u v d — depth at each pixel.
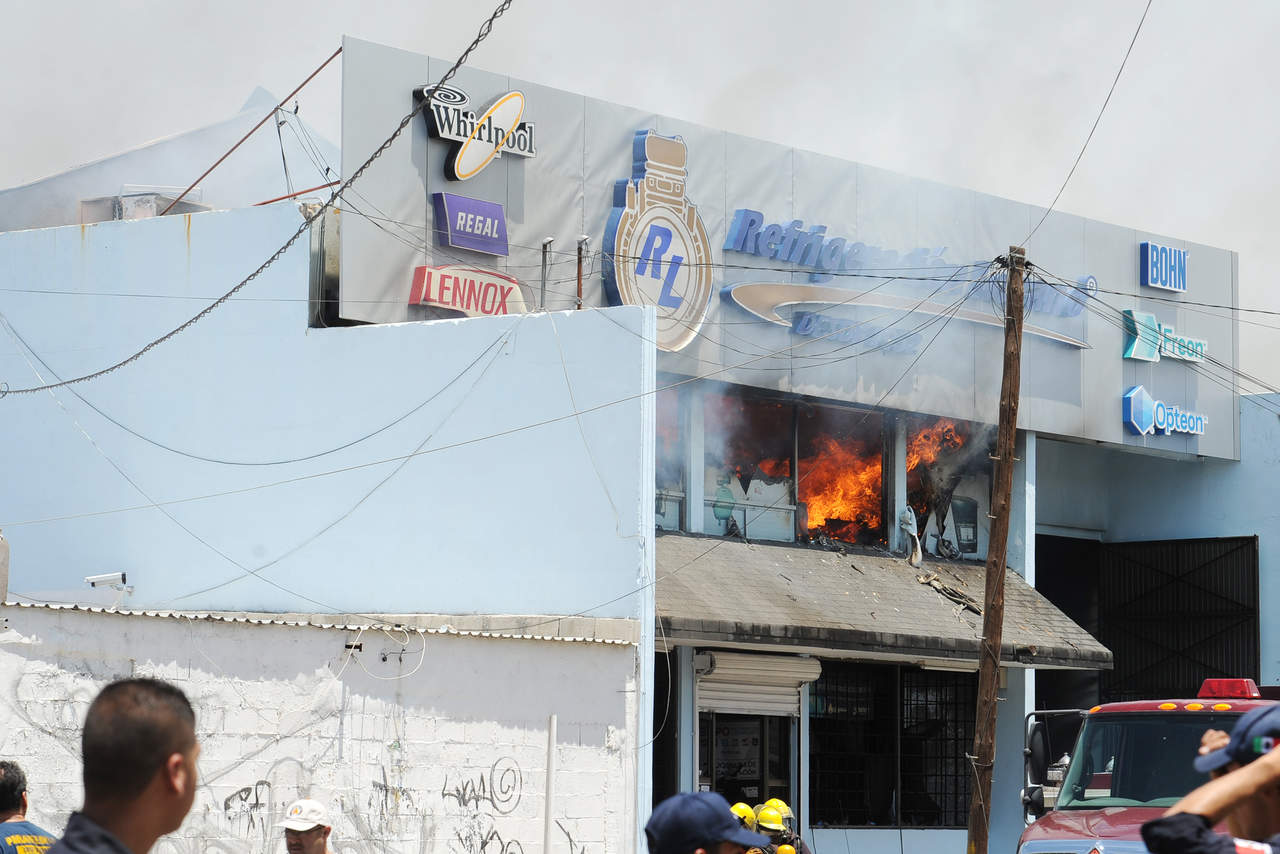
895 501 24.34
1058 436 26.11
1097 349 26.61
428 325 18.69
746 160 22.27
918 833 23.64
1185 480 28.88
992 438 25.56
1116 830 11.02
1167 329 27.55
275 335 19.50
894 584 23.22
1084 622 29.61
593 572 17.41
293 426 19.27
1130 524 29.56
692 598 19.59
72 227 20.88
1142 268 27.52
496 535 18.00
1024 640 23.28
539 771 15.17
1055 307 25.92
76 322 20.69
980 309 24.75
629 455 17.41
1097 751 12.26
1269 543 27.58
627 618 17.08
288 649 13.66
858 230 23.50
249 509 19.39
